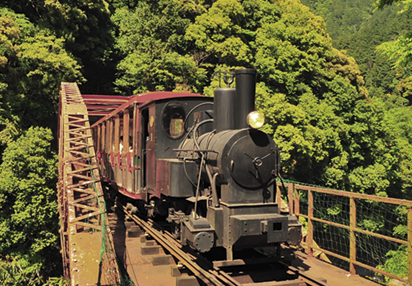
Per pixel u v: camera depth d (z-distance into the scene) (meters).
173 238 7.80
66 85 14.48
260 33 28.42
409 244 5.28
